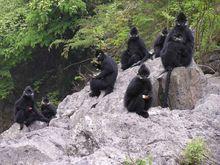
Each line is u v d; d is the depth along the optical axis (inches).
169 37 903.1
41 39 1539.1
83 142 625.6
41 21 1513.3
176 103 861.2
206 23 1228.5
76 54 1674.5
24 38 1545.3
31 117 1049.5
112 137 625.0
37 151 639.8
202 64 1218.6
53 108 1134.4
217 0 1187.9
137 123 657.6
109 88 949.2
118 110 835.4
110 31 1402.6
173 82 863.1
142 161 542.0
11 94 1723.7
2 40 1596.9
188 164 581.0
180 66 887.7
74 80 1679.4
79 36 1443.2
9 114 1715.1
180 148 606.5
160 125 675.4
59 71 1728.6
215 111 746.2
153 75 884.6
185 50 890.1
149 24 1358.3
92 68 1622.8
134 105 706.8
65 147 658.2
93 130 628.7
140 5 1362.0
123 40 1336.1
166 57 880.9
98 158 546.9
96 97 974.4
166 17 1246.3
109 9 1435.8
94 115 737.0
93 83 965.2
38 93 1748.3
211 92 889.5
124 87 938.1
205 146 618.2
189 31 904.3
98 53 973.2
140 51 1043.9
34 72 1775.3
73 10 1465.3
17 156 644.1
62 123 903.7
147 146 605.6
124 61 1064.2
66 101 1024.2
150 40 1326.3
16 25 1582.2
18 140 731.4
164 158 578.6
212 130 681.0
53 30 1536.7
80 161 544.1
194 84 874.1
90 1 1605.6
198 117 719.1
